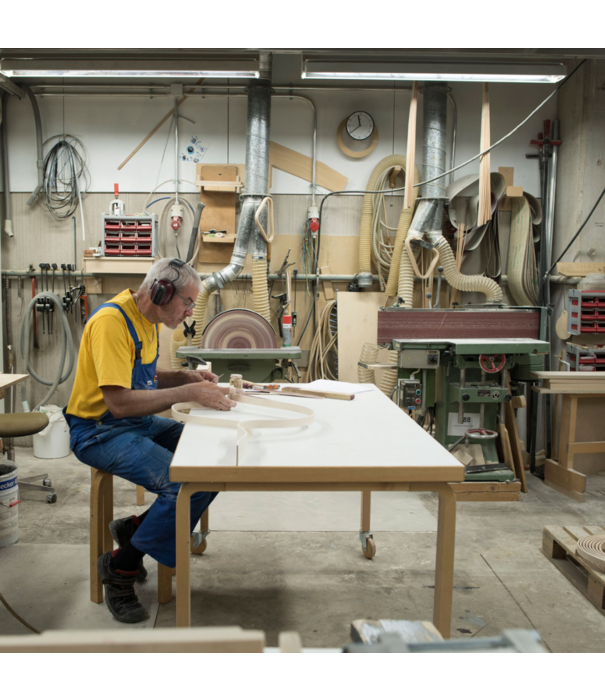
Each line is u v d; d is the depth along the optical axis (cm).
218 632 56
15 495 258
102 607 204
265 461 135
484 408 340
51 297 415
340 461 136
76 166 424
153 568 236
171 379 229
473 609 206
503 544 264
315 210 414
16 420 289
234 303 437
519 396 346
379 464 134
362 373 402
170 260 196
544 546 253
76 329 435
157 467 186
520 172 424
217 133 422
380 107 422
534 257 410
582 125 386
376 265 432
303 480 133
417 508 307
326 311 429
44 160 421
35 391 439
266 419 176
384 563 242
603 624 198
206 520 248
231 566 237
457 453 337
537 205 411
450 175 425
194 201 428
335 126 423
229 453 142
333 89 418
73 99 420
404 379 337
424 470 134
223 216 421
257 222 385
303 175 427
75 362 434
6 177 423
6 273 424
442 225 414
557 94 418
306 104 421
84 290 428
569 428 339
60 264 431
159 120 420
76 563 239
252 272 400
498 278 421
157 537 173
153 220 404
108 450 191
